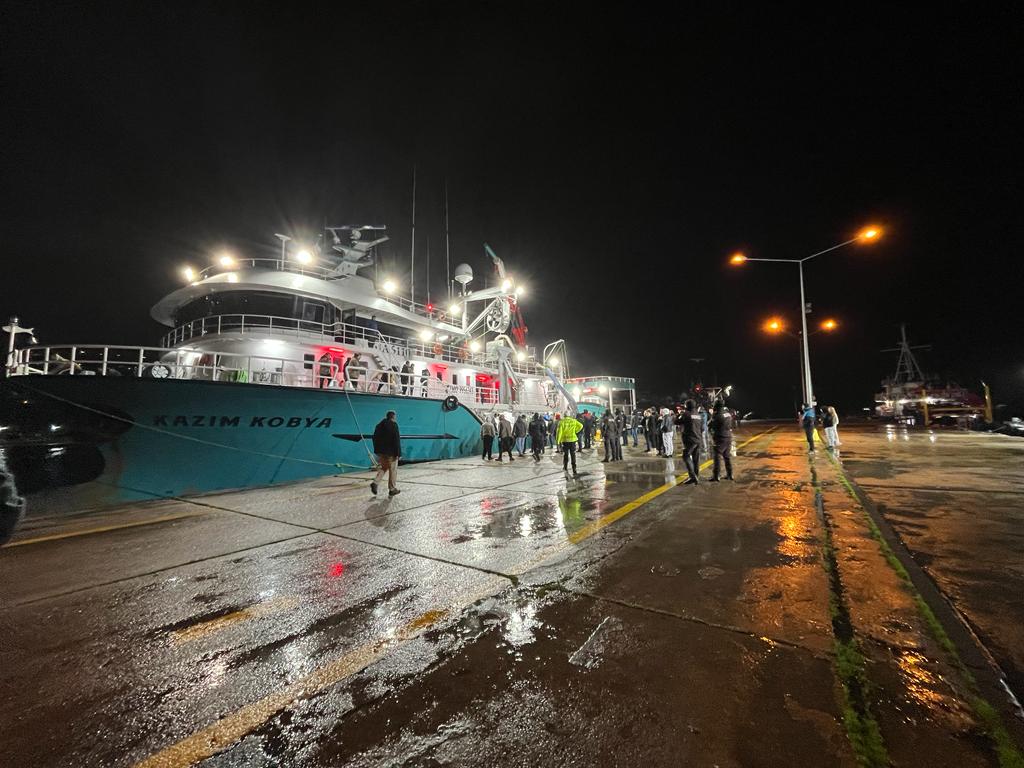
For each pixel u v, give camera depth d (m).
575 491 8.29
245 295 12.21
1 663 2.93
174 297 12.88
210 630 3.31
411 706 2.37
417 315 16.56
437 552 4.93
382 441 8.27
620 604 3.43
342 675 2.68
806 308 21.28
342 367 13.02
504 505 7.23
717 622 3.08
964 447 14.29
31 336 10.57
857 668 2.49
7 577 4.47
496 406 17.73
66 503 7.67
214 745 2.15
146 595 3.99
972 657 2.56
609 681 2.48
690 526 5.54
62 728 2.29
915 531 5.01
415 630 3.19
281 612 3.58
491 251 19.72
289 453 10.43
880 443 16.52
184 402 8.80
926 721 2.07
